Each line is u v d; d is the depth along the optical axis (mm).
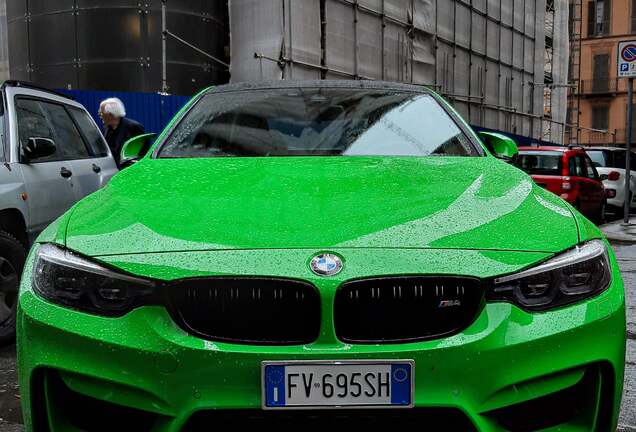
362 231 2021
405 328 1904
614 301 2057
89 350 1910
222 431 1878
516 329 1908
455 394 1858
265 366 1837
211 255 1942
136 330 1896
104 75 12281
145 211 2205
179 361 1855
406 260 1923
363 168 2654
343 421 1864
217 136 3150
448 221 2107
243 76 13602
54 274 2020
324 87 3617
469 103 20469
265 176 2521
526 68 24422
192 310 1915
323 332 1861
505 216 2182
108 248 2021
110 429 1944
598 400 2010
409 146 3102
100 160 5613
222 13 13555
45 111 5055
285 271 1886
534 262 1972
